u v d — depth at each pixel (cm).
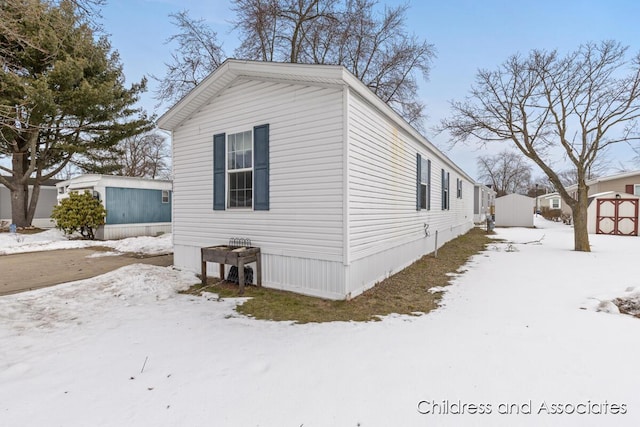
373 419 214
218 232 669
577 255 930
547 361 291
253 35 1424
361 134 547
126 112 1528
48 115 1119
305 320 420
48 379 269
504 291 545
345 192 498
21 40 484
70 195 1415
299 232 551
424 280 644
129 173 3047
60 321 417
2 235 1355
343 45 1565
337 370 280
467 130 1221
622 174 1873
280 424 209
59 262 905
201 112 698
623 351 310
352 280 523
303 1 1407
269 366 288
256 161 603
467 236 1538
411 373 273
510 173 4881
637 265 753
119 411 224
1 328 390
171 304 495
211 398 239
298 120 550
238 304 492
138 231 1570
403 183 759
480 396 239
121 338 359
